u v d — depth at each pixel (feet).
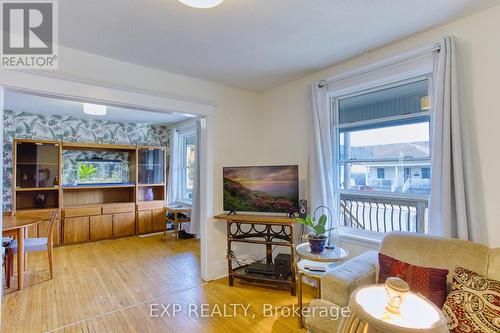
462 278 5.35
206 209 10.99
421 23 7.09
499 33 6.40
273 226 11.93
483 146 6.60
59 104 14.07
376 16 6.72
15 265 12.23
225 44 8.03
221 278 11.16
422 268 5.84
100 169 18.78
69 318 8.07
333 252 8.00
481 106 6.64
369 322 1.86
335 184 10.26
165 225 18.95
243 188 10.64
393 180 8.79
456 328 4.88
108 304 8.92
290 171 10.04
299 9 6.33
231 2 5.99
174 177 20.38
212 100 11.30
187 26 6.98
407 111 8.41
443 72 6.89
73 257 13.84
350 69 9.36
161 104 9.80
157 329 7.52
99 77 8.57
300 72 10.43
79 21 6.67
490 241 6.47
